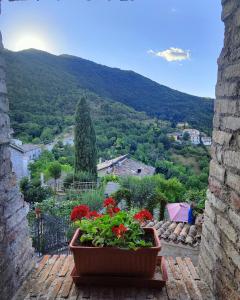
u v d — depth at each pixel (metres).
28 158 24.94
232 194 1.58
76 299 1.78
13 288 1.82
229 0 1.68
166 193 13.91
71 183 16.17
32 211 9.95
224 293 1.64
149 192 9.58
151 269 1.88
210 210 1.95
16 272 1.87
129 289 1.88
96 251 1.87
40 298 1.79
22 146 24.50
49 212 9.79
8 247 1.77
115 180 16.88
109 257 1.88
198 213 5.28
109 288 1.89
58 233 7.49
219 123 1.83
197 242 4.57
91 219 2.21
